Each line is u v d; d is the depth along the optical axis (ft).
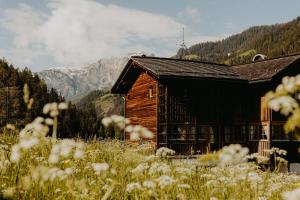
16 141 25.03
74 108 452.35
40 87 436.35
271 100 6.15
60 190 13.15
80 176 17.34
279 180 22.38
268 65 97.09
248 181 15.79
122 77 102.27
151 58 101.14
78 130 374.43
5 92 256.52
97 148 28.45
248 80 91.40
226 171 18.88
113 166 16.69
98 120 436.35
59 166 17.10
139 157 18.04
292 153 86.33
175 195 14.79
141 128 9.30
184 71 89.20
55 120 9.16
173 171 19.83
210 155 7.53
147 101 94.79
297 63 91.50
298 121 5.75
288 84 6.23
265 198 14.65
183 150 87.25
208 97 92.58
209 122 91.25
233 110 94.89
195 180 18.28
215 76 90.22
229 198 14.55
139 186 13.78
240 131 93.35
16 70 426.51
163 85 88.58
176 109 88.84
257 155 19.92
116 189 14.32
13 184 13.32
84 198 12.64
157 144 86.38
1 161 14.40
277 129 89.81
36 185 13.05
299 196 6.30
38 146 15.19
